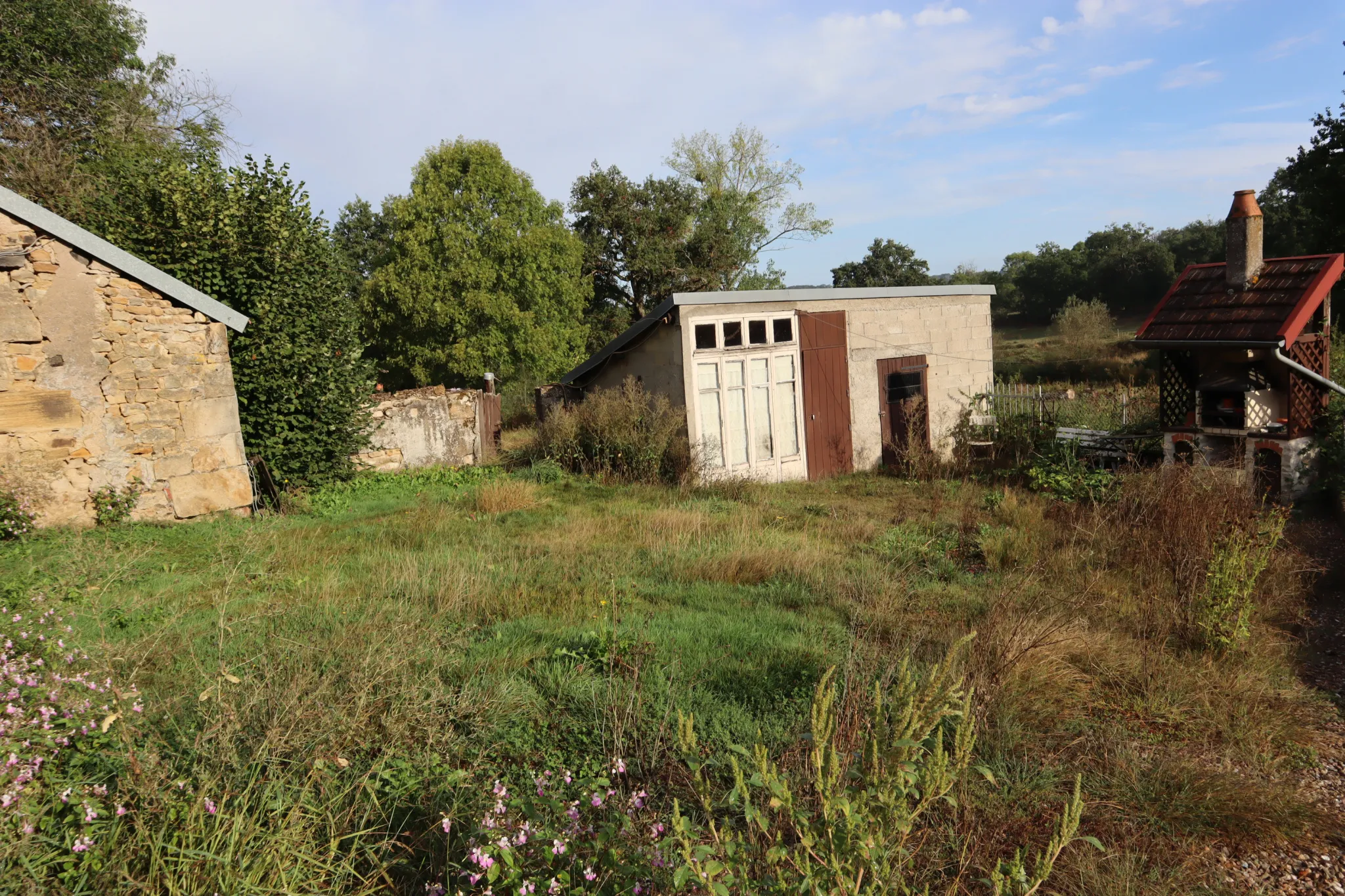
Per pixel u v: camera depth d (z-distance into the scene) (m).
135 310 9.88
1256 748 4.47
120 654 4.14
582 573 7.52
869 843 2.41
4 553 7.77
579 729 4.31
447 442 16.55
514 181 28.27
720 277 37.44
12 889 2.37
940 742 2.70
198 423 10.38
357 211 44.38
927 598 6.81
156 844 2.57
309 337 12.48
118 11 21.14
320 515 10.77
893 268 52.88
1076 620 6.02
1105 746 4.40
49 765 2.83
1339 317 23.69
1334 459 9.57
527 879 2.80
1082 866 3.35
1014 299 50.75
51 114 19.28
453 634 5.54
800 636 5.75
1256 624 6.15
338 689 3.97
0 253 8.94
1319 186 25.11
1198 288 11.30
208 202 11.64
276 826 2.83
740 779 2.63
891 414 15.89
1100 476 11.21
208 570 7.36
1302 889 3.38
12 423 9.11
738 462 13.95
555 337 28.75
